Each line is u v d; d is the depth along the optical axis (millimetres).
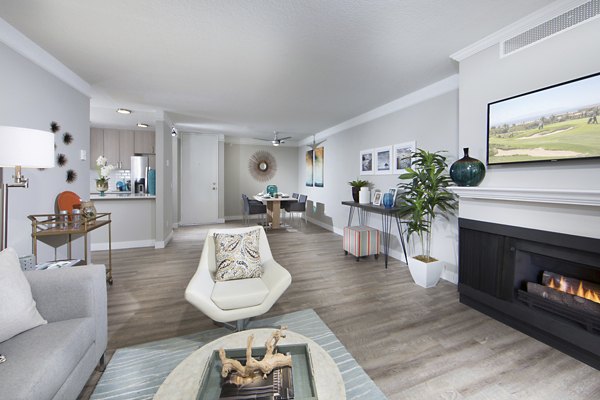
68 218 2729
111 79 3146
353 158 5230
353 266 3717
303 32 2170
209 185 7176
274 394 969
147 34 2199
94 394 1452
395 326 2172
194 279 1921
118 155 6008
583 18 1744
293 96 3809
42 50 2447
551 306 1933
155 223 4762
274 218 6520
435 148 3369
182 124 5828
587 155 1704
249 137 7758
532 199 1947
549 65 1913
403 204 3471
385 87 3461
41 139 1700
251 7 1855
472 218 2490
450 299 2678
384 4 1824
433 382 1565
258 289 1943
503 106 2172
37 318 1345
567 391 1500
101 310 1607
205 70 2898
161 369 1646
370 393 1476
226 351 1182
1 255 1364
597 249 1684
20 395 940
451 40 2309
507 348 1892
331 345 1912
